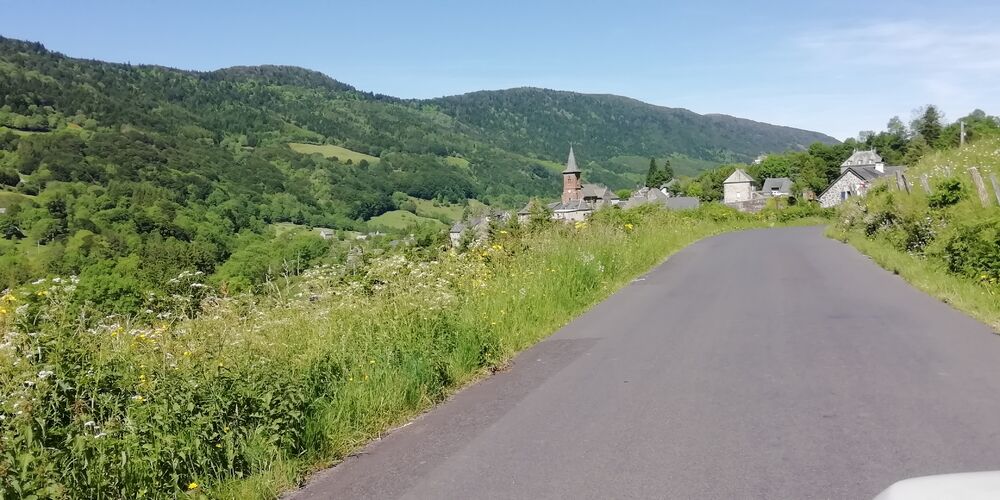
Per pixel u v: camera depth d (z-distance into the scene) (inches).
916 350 306.0
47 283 239.8
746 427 215.2
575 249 614.5
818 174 5123.0
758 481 173.9
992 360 282.8
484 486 184.9
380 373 269.9
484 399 271.6
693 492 169.9
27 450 165.3
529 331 384.2
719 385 264.8
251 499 189.0
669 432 215.3
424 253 527.2
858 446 193.3
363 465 211.8
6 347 204.2
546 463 197.5
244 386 219.0
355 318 327.0
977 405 224.5
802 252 845.2
